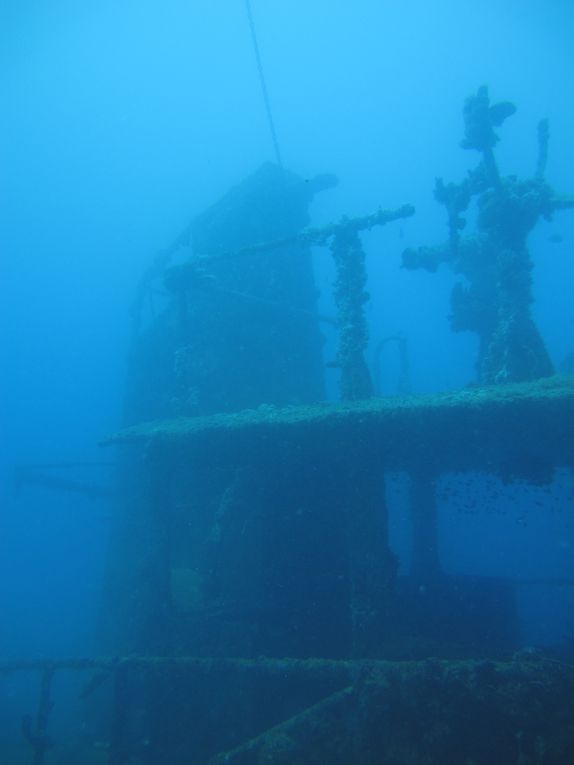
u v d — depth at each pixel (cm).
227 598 980
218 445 895
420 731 596
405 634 804
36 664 870
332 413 770
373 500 814
